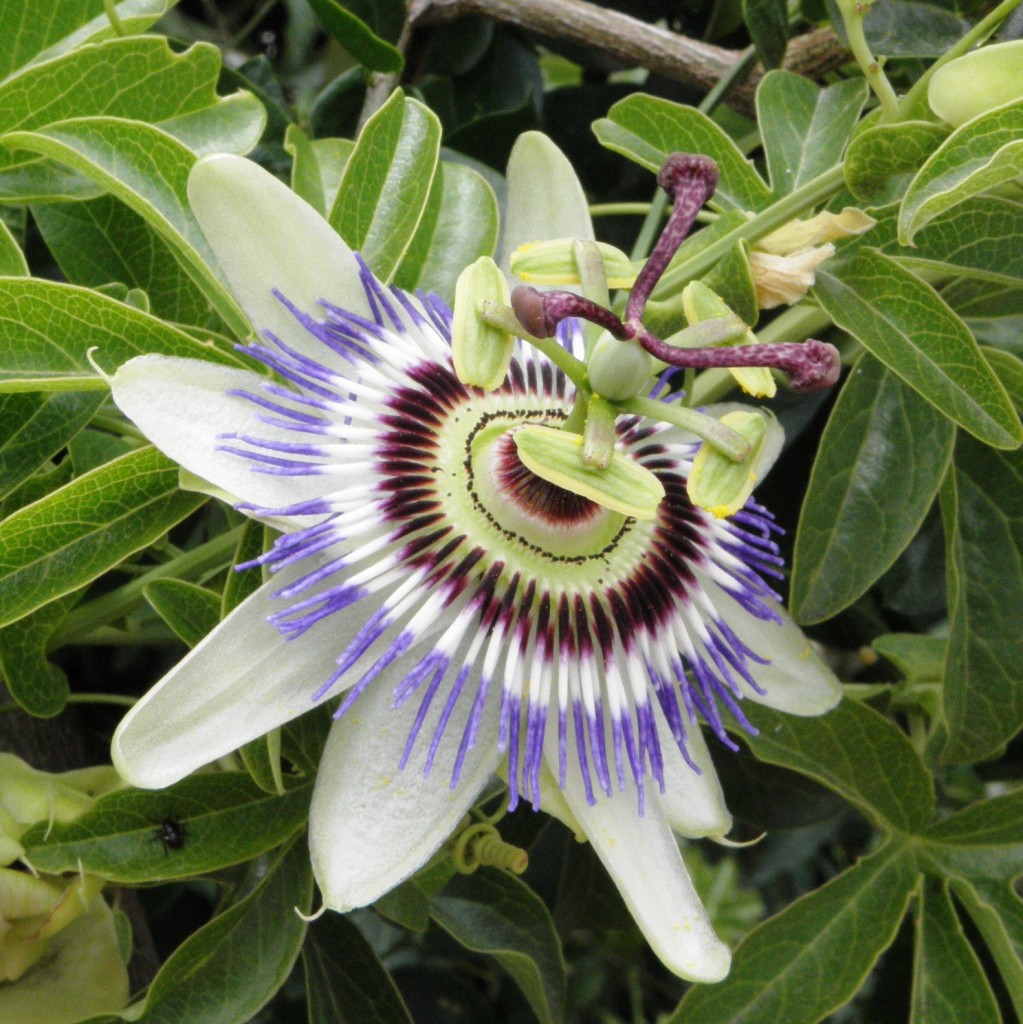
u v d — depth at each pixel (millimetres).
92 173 182
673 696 178
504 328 165
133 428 196
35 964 188
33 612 184
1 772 183
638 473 162
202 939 185
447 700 168
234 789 187
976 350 178
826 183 180
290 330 173
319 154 222
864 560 207
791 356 159
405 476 172
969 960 219
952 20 217
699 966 168
